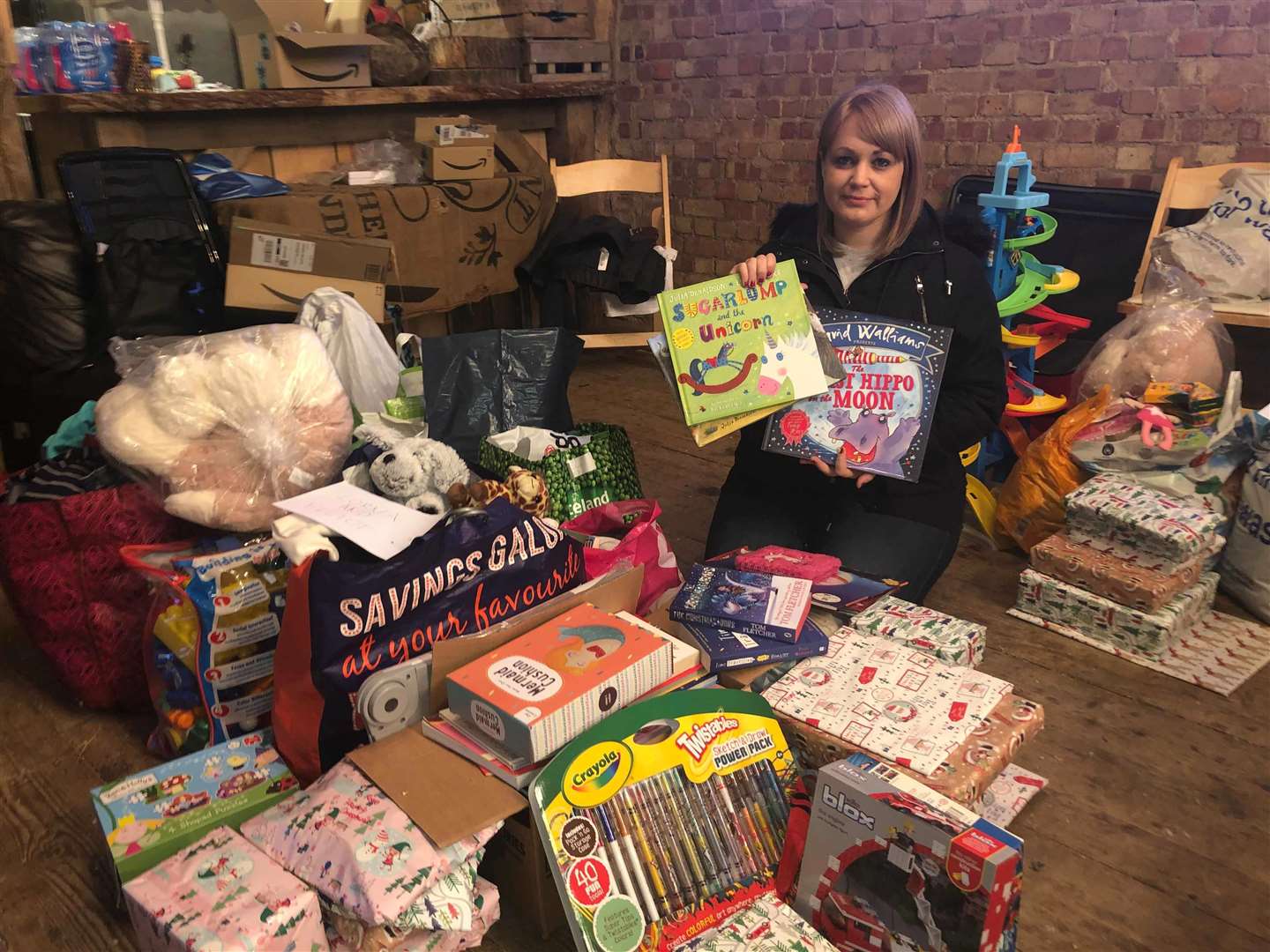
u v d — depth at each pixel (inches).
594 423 90.8
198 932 45.3
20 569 71.6
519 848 54.3
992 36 128.6
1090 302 125.4
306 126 140.6
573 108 169.0
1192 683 77.0
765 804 55.1
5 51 115.3
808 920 51.4
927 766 53.5
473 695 53.3
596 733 51.5
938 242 78.7
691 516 108.1
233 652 63.8
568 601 62.9
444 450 70.6
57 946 55.2
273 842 50.9
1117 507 84.4
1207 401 88.7
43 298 112.0
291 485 70.4
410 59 144.3
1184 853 60.2
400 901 46.1
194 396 68.6
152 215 117.2
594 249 137.9
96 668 73.6
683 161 168.4
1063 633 84.3
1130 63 119.0
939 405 80.1
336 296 90.0
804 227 82.2
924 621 69.1
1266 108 111.0
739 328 71.7
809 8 144.6
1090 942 53.9
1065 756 68.9
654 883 50.6
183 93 123.6
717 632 64.9
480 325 164.2
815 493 84.9
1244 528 87.0
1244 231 100.0
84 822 64.7
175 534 72.9
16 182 118.8
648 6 163.6
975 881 43.9
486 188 140.3
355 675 57.0
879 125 71.9
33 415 114.4
